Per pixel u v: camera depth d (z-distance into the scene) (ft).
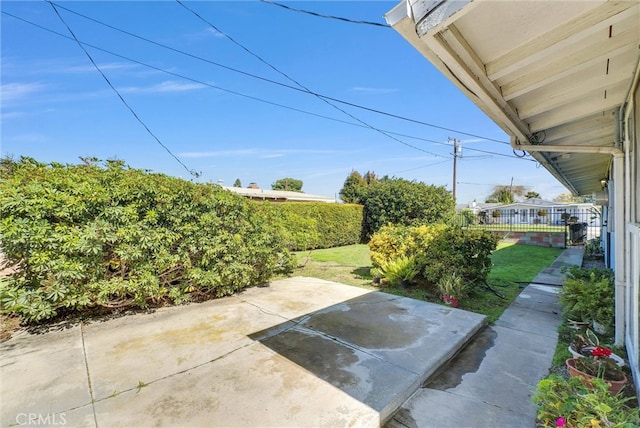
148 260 13.24
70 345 10.09
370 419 6.47
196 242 14.67
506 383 8.32
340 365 8.79
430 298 16.21
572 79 6.88
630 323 9.12
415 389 7.97
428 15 3.96
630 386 7.84
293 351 9.69
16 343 10.27
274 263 19.79
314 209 38.40
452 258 16.19
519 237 41.57
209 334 11.05
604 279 12.00
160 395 7.31
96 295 12.19
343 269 24.99
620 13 4.12
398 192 44.39
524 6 4.06
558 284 19.26
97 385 7.73
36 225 10.64
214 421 6.39
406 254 19.06
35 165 12.19
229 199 16.31
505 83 6.64
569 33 4.61
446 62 4.94
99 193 11.91
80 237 11.19
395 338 10.71
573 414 5.47
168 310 13.79
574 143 12.42
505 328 12.30
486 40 4.90
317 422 6.36
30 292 10.88
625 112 8.66
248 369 8.56
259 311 13.66
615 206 10.23
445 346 10.07
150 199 13.42
